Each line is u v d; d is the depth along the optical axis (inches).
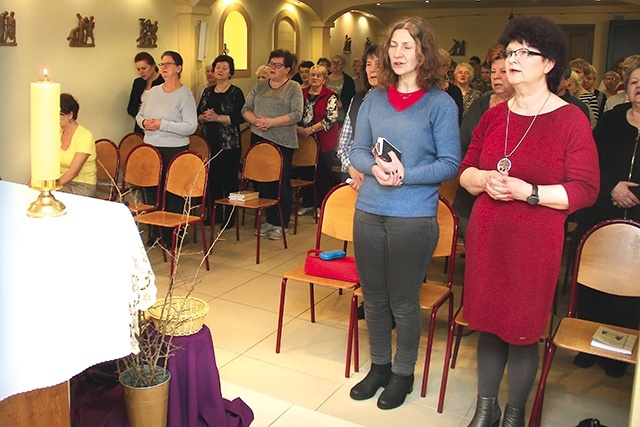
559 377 127.6
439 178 104.0
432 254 110.0
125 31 239.8
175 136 201.6
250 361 131.6
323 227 136.4
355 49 472.4
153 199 212.2
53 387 65.8
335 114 235.9
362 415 112.7
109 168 214.2
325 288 174.1
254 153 209.0
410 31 102.7
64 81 216.8
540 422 108.3
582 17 465.1
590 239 108.0
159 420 86.6
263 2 324.2
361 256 111.0
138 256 70.1
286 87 214.5
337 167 257.9
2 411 62.8
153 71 237.6
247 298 165.2
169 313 88.5
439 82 108.0
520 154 91.5
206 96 231.8
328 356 134.5
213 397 94.0
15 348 57.8
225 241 215.3
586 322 107.3
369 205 108.2
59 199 75.2
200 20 270.7
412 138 105.0
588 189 89.3
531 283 91.5
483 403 102.0
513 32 89.4
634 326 125.0
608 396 120.4
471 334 145.6
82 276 61.2
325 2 373.7
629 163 120.7
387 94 109.0
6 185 81.4
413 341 113.9
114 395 93.7
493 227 92.9
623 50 455.8
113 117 239.0
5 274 57.5
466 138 135.3
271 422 106.6
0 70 194.1
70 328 60.4
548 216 90.1
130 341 66.6
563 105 90.5
